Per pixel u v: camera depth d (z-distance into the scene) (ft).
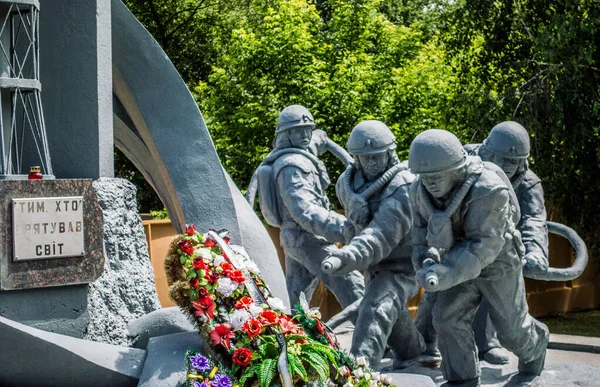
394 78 57.52
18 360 17.66
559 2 49.98
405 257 28.60
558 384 28.73
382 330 27.76
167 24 84.17
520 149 30.09
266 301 18.66
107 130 21.94
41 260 18.95
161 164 22.79
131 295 20.95
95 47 21.63
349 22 60.90
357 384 18.29
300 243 32.60
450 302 26.40
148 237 42.55
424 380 21.48
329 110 55.67
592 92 49.16
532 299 52.80
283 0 60.49
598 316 54.13
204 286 18.06
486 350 32.14
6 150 19.86
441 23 55.88
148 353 18.54
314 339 18.66
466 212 24.82
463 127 52.21
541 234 30.40
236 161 55.72
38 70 20.76
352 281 31.86
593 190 51.31
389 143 28.43
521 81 51.24
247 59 57.57
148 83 22.53
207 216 22.35
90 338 19.81
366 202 28.35
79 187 19.51
